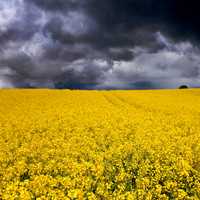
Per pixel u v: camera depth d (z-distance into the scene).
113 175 12.22
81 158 14.06
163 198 9.73
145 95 52.28
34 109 33.00
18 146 18.02
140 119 26.38
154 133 20.05
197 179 11.45
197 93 57.31
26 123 24.36
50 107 34.56
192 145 17.55
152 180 11.12
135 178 11.80
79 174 11.67
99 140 18.09
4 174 11.74
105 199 9.66
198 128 23.00
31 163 14.00
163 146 16.16
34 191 9.99
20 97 44.41
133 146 16.59
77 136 19.23
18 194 9.70
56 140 17.86
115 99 44.81
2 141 18.48
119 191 9.77
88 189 10.32
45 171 12.45
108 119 26.09
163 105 37.50
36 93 50.53
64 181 10.45
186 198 9.84
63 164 12.76
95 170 11.85
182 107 36.00
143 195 9.71
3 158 14.26
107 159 14.18
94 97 46.97
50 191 9.74
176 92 59.31
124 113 30.12
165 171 12.07
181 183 11.13
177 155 14.66
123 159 14.36
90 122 24.56
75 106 35.59
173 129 21.70
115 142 17.64
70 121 25.16
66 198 9.12
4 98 42.72
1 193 9.69
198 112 32.12
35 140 18.45
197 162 13.84
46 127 22.77
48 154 14.86
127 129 21.38
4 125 23.62
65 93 52.00
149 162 13.44
